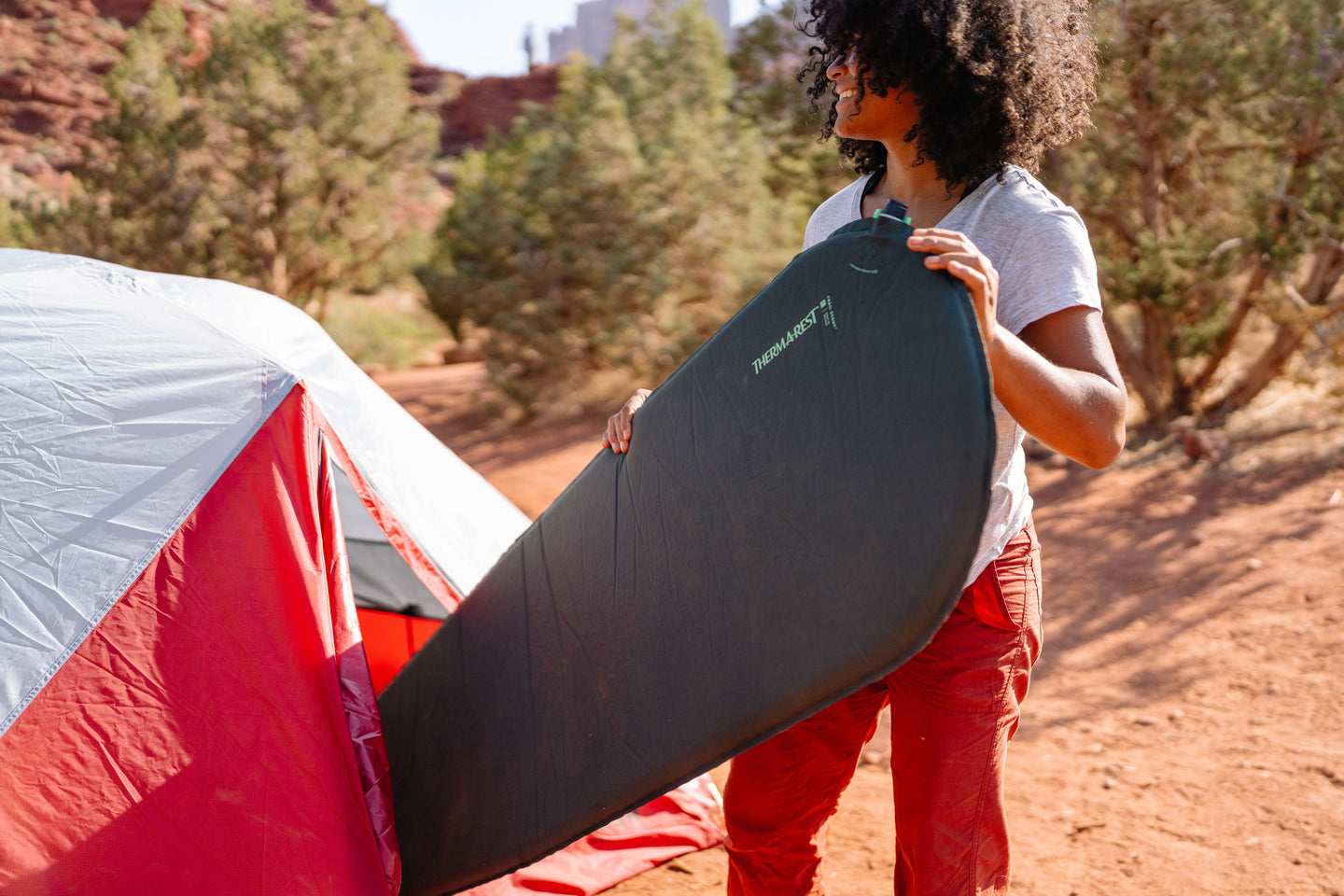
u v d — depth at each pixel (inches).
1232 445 312.2
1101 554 240.8
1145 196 349.4
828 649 58.3
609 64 563.8
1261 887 106.0
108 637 84.5
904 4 62.3
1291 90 316.5
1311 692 157.6
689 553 70.4
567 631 82.6
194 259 813.2
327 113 869.2
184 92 883.4
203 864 80.8
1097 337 60.1
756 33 533.0
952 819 69.3
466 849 87.7
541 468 394.0
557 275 503.8
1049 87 65.3
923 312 53.8
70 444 91.7
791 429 61.9
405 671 101.5
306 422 97.0
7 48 1675.7
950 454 51.2
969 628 68.3
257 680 86.7
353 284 941.8
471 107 2085.4
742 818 77.7
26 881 76.4
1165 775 136.2
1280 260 323.6
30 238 830.5
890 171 70.8
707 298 500.1
